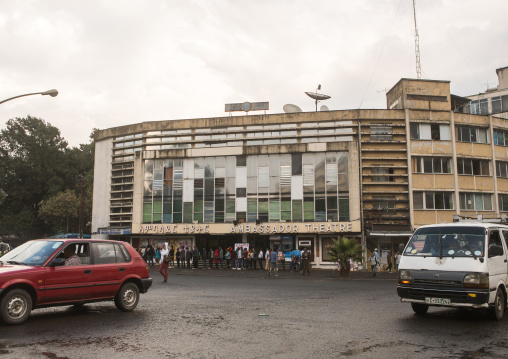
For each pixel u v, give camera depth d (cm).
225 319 1020
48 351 703
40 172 6994
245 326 930
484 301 968
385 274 3256
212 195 4162
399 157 3950
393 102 4425
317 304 1317
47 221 6525
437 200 3950
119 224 4500
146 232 4197
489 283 984
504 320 1010
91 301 1070
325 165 3997
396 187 3928
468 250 1027
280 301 1394
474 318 1040
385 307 1248
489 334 848
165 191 4253
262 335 838
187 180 4228
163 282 2230
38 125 7362
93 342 770
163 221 4219
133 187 4441
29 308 946
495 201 4078
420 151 3962
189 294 1608
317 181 3994
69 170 7262
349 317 1056
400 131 4006
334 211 3928
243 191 4116
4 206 7012
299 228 3916
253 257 3591
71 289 1024
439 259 1037
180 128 4359
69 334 835
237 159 4172
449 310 1184
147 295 1561
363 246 3784
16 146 7200
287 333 857
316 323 969
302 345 755
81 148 7812
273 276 2952
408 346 748
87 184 6694
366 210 3875
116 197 4569
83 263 1070
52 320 993
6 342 762
